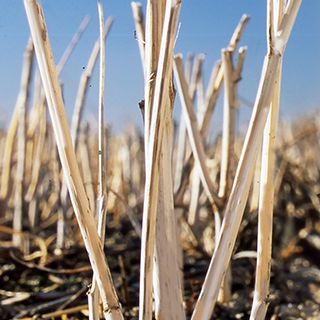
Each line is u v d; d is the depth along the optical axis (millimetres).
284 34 217
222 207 383
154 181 213
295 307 467
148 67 223
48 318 394
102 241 246
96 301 244
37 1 209
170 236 233
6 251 510
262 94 216
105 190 248
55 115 213
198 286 447
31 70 582
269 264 240
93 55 450
